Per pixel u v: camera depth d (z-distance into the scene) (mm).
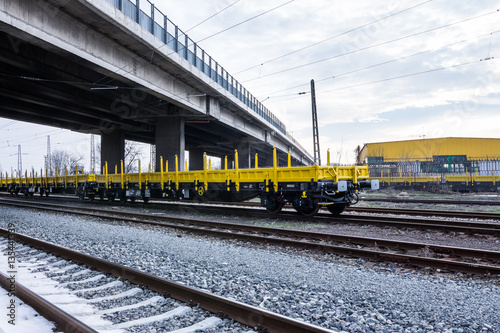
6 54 15805
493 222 11906
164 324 3840
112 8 15445
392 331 3621
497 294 4855
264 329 3572
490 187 34781
